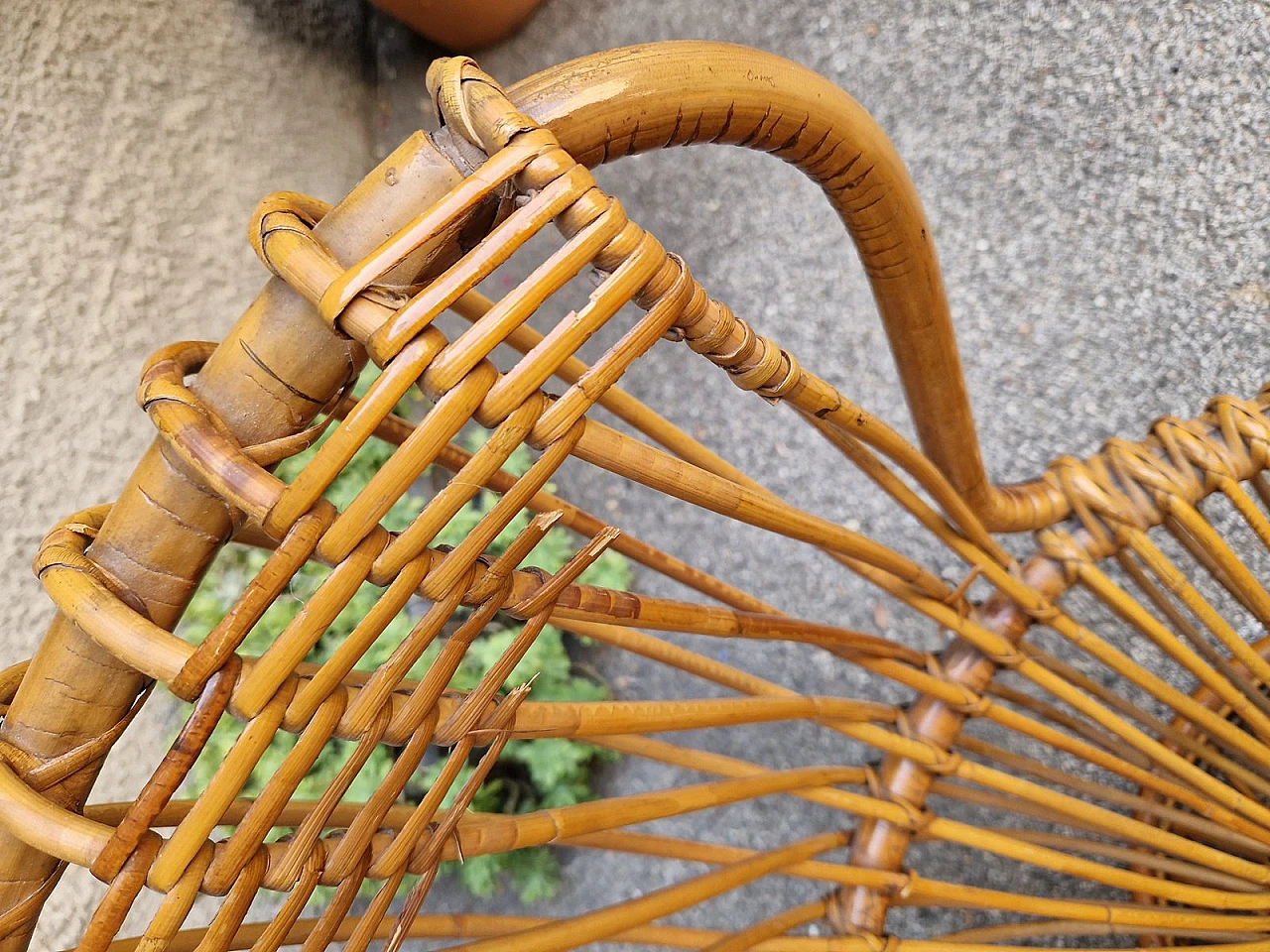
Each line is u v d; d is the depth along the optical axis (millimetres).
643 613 393
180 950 370
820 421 449
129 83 1156
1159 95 1095
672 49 290
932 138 1239
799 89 315
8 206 1016
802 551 1315
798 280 1333
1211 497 1076
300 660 271
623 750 629
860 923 647
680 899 497
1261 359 1054
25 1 1035
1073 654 1146
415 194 258
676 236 1419
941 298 439
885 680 1264
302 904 305
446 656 308
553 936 433
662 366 1414
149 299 1178
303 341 259
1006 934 737
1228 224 1068
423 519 269
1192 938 845
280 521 257
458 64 258
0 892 294
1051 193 1173
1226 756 875
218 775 272
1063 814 692
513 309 253
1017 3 1164
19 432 1016
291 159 1401
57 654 285
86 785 295
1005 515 612
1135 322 1128
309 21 1439
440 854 344
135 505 276
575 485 1468
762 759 1313
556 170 251
